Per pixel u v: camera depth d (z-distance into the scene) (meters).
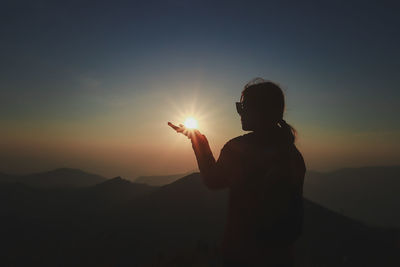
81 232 190.50
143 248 111.56
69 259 124.38
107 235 138.50
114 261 104.12
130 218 156.62
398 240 100.12
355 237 93.94
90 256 119.19
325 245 74.50
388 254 85.12
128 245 117.69
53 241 178.38
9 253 158.50
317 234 90.00
